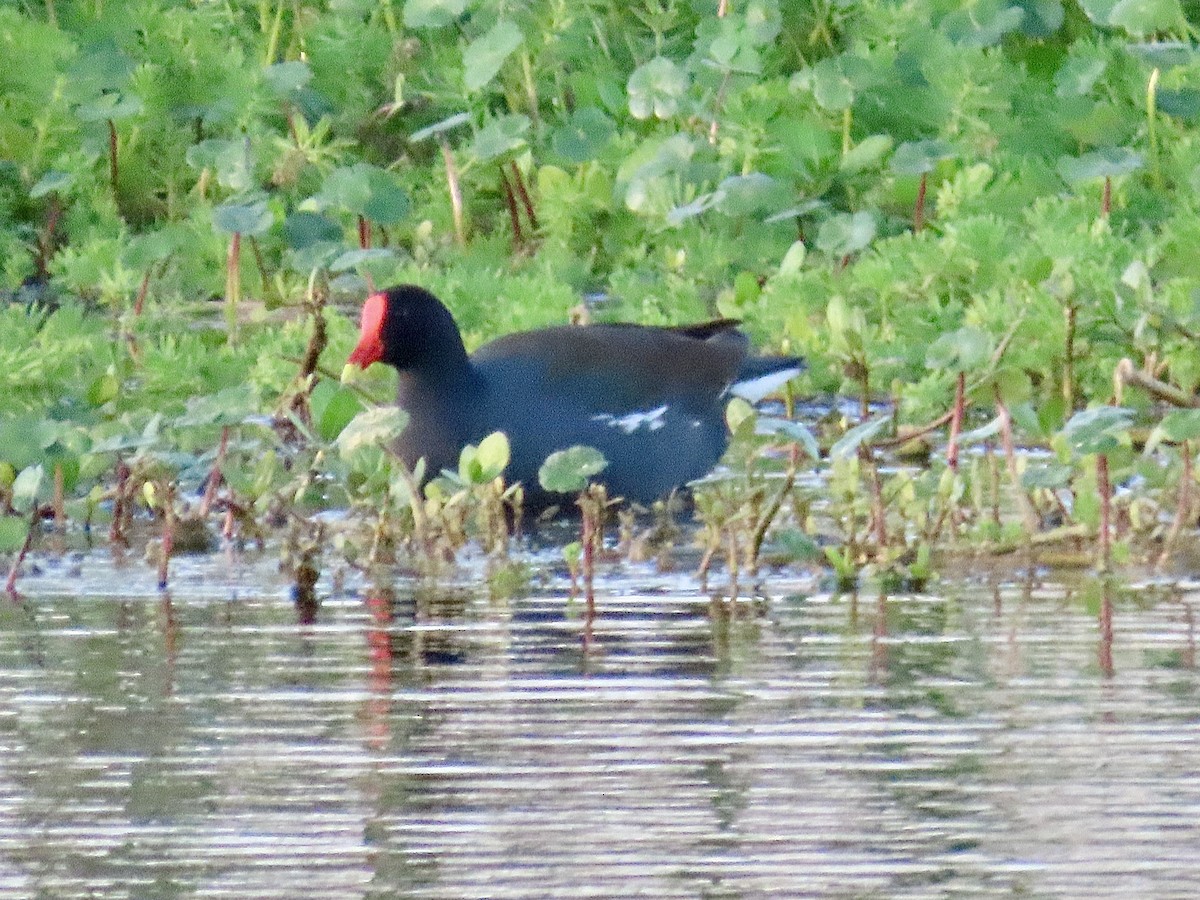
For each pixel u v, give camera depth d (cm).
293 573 1110
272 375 1493
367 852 717
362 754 809
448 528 1162
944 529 1182
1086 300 1472
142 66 1956
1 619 1015
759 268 1789
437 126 1834
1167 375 1484
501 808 755
